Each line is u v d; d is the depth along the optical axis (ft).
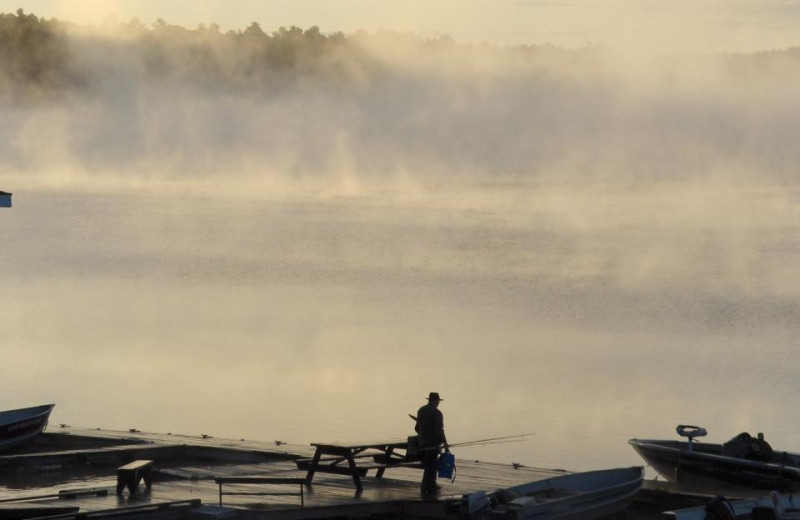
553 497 112.06
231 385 239.91
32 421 146.00
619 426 196.95
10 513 102.53
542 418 203.10
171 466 132.87
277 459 135.23
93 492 111.45
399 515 110.11
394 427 189.78
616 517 118.52
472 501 102.63
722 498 106.42
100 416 203.62
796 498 109.50
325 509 107.04
